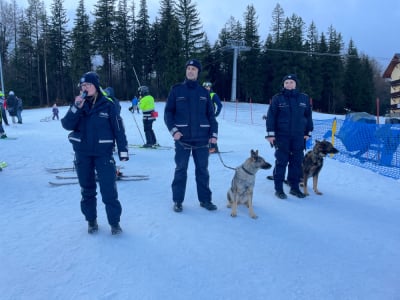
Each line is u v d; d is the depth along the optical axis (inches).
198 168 182.9
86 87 135.9
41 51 1846.7
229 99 2165.4
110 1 1811.0
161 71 1909.4
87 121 137.7
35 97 1867.6
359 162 350.6
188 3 1868.8
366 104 2206.0
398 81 1427.2
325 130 517.0
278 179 214.1
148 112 386.3
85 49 1803.6
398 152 331.3
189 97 174.4
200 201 189.2
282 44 1978.3
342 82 2138.3
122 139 144.5
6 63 1819.6
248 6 2023.9
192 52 1884.8
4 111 645.9
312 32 2206.0
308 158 222.4
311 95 1962.4
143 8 1929.1
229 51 2064.5
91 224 148.7
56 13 1866.4
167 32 1881.2
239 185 174.2
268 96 2079.2
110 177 142.7
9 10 1927.9
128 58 1918.1
